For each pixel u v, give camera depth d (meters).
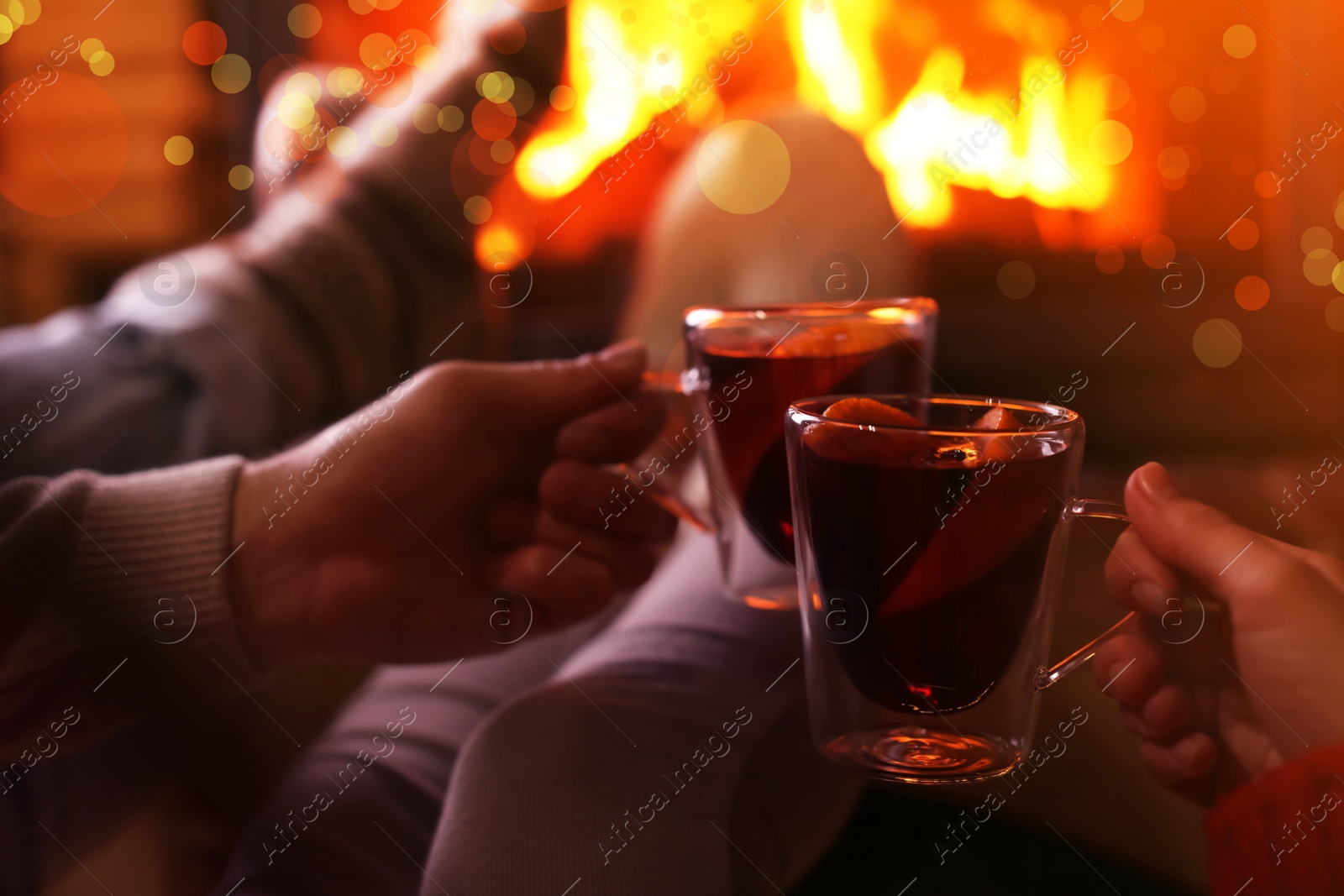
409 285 1.10
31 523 0.80
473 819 0.73
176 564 0.81
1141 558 0.75
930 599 0.72
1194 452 1.85
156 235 2.30
